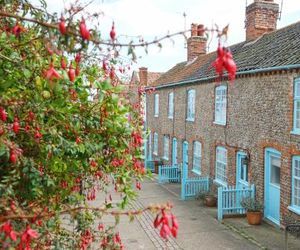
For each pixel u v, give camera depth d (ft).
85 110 14.75
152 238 35.58
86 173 17.13
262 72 40.22
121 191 16.84
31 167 12.35
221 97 51.26
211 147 54.13
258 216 39.40
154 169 76.95
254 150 42.50
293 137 35.47
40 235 13.21
